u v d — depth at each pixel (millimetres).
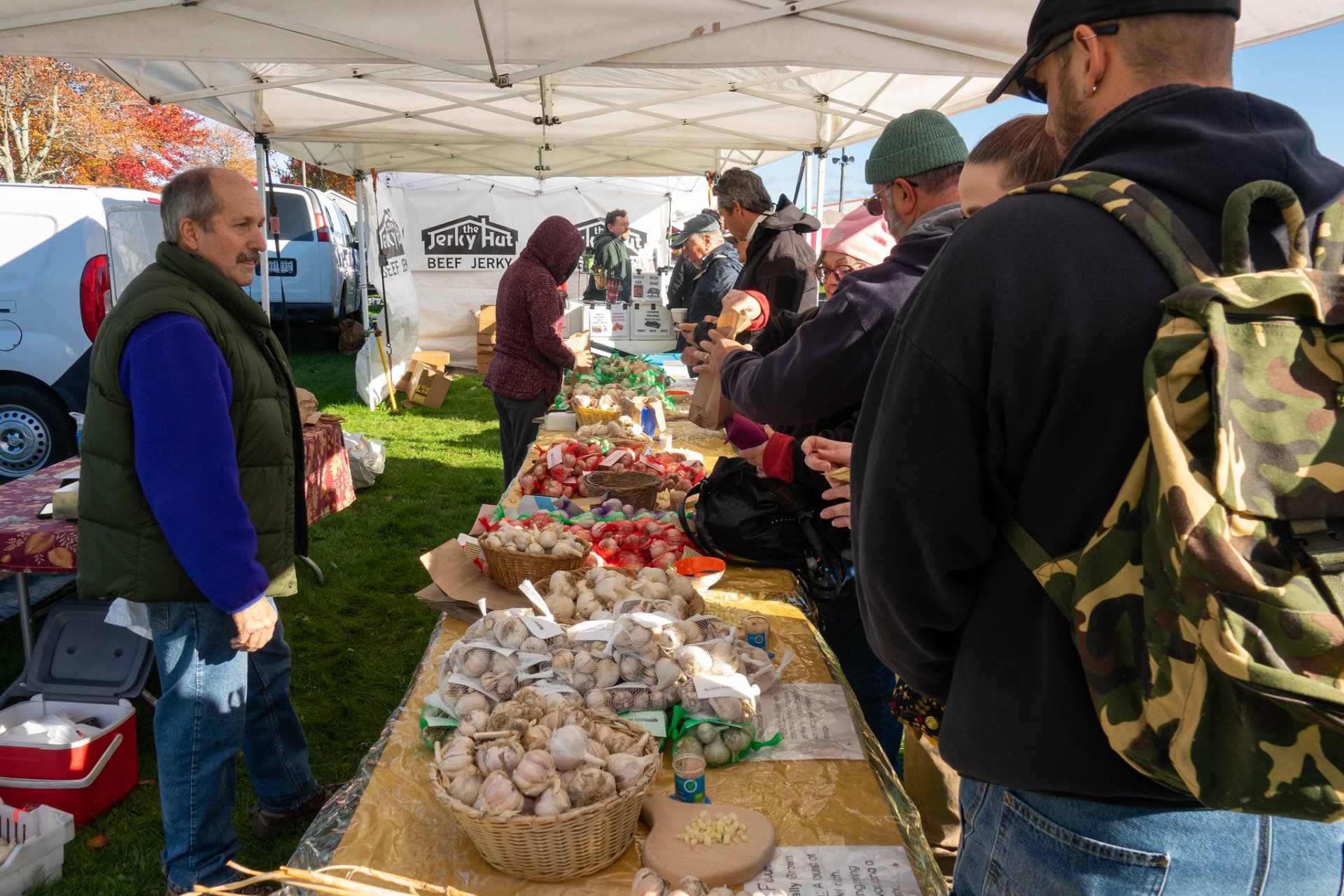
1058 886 922
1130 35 912
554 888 1215
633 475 3135
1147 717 774
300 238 12062
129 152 20531
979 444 881
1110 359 795
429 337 11867
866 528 972
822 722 1610
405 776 1436
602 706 1492
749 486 2445
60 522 2996
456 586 2068
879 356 1010
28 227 6164
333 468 4797
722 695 1471
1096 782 867
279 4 3150
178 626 2023
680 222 12016
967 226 908
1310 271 778
